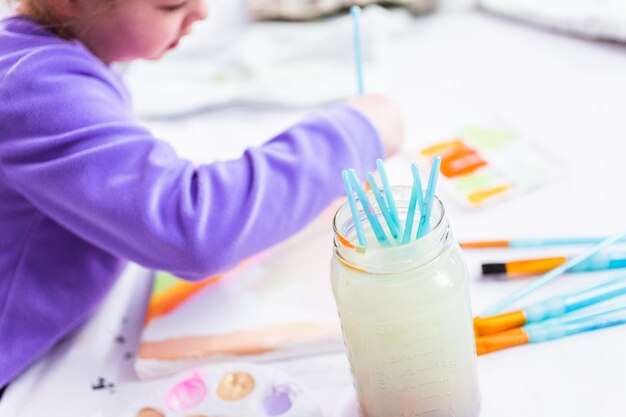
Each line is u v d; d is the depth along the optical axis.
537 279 0.61
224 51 1.13
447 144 0.82
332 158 0.67
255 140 0.90
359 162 0.68
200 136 0.94
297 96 0.97
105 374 0.62
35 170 0.62
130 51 0.71
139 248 0.62
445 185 0.75
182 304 0.66
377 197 0.46
